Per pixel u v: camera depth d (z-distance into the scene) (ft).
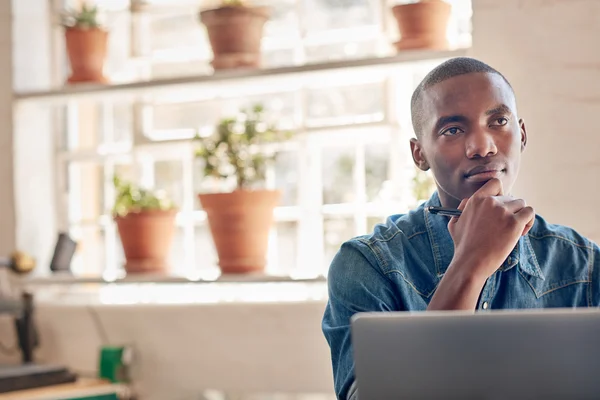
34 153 12.02
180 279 10.48
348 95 11.35
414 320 3.51
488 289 5.66
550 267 5.87
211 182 11.76
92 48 11.35
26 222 11.85
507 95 5.55
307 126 11.33
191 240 11.91
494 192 5.30
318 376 9.98
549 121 8.73
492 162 5.43
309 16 11.58
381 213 11.01
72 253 11.50
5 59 11.74
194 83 10.60
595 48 8.59
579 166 8.63
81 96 11.32
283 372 10.15
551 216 8.71
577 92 8.64
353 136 11.14
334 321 5.57
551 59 8.73
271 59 11.73
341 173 11.34
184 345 10.63
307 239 11.32
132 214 10.79
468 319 3.46
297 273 11.17
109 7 12.42
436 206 5.88
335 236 11.25
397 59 9.57
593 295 5.86
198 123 12.01
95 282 11.02
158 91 10.99
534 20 8.80
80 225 12.42
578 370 3.39
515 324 3.42
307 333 10.05
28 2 12.02
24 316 10.88
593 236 8.57
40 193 12.09
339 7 11.43
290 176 11.55
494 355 3.43
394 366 3.52
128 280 10.81
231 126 10.55
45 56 12.23
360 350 3.56
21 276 10.89
